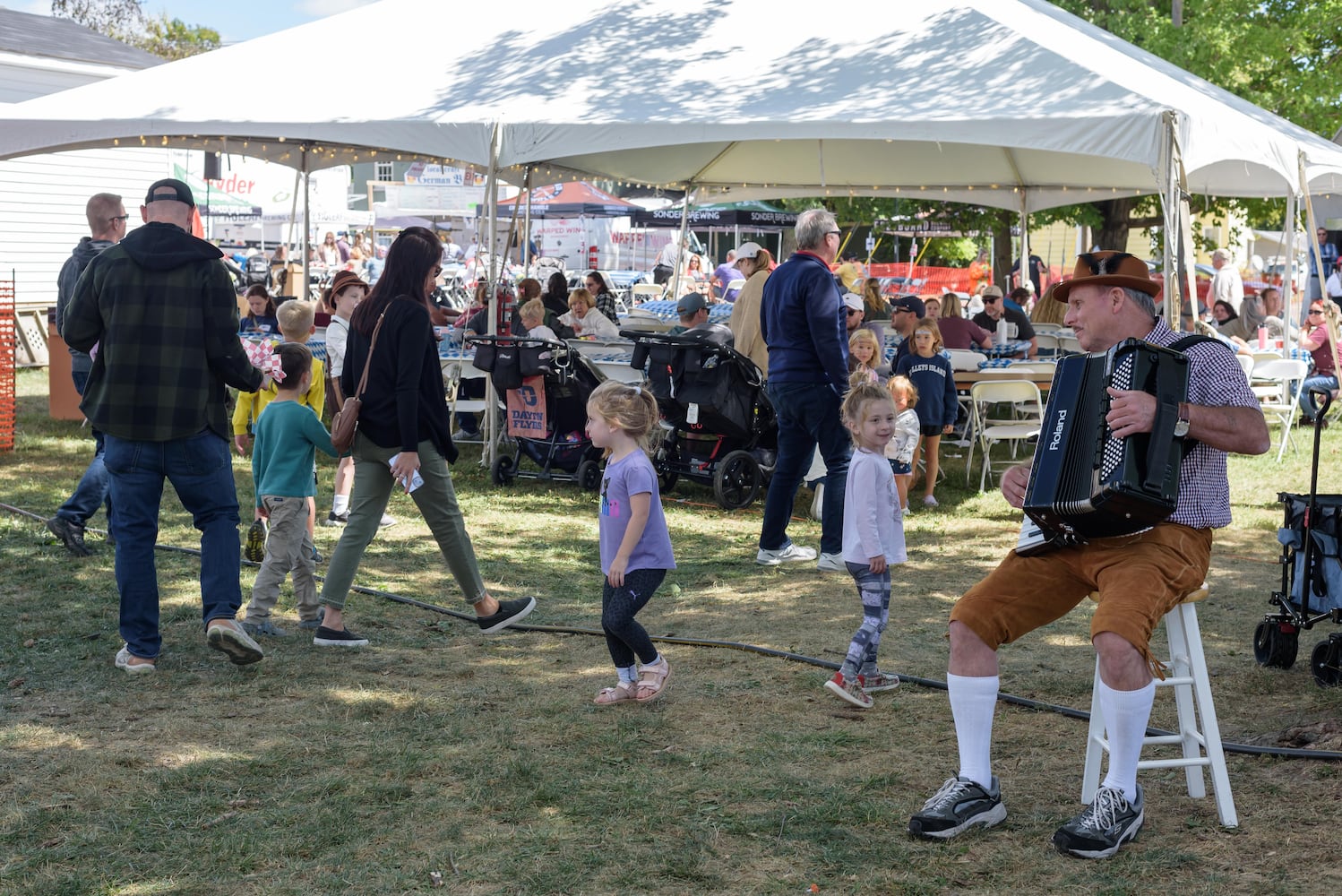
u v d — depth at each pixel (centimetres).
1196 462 360
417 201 2527
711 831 375
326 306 1312
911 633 607
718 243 3288
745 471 948
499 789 405
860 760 437
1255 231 2842
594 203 2577
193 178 2130
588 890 337
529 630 602
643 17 1134
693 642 581
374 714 476
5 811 379
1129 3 1892
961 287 2747
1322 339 1337
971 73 920
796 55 1016
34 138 1056
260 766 420
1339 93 1866
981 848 364
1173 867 350
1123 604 351
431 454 566
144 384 494
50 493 905
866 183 1716
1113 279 365
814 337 706
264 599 573
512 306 1209
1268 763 431
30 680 505
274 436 571
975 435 1038
